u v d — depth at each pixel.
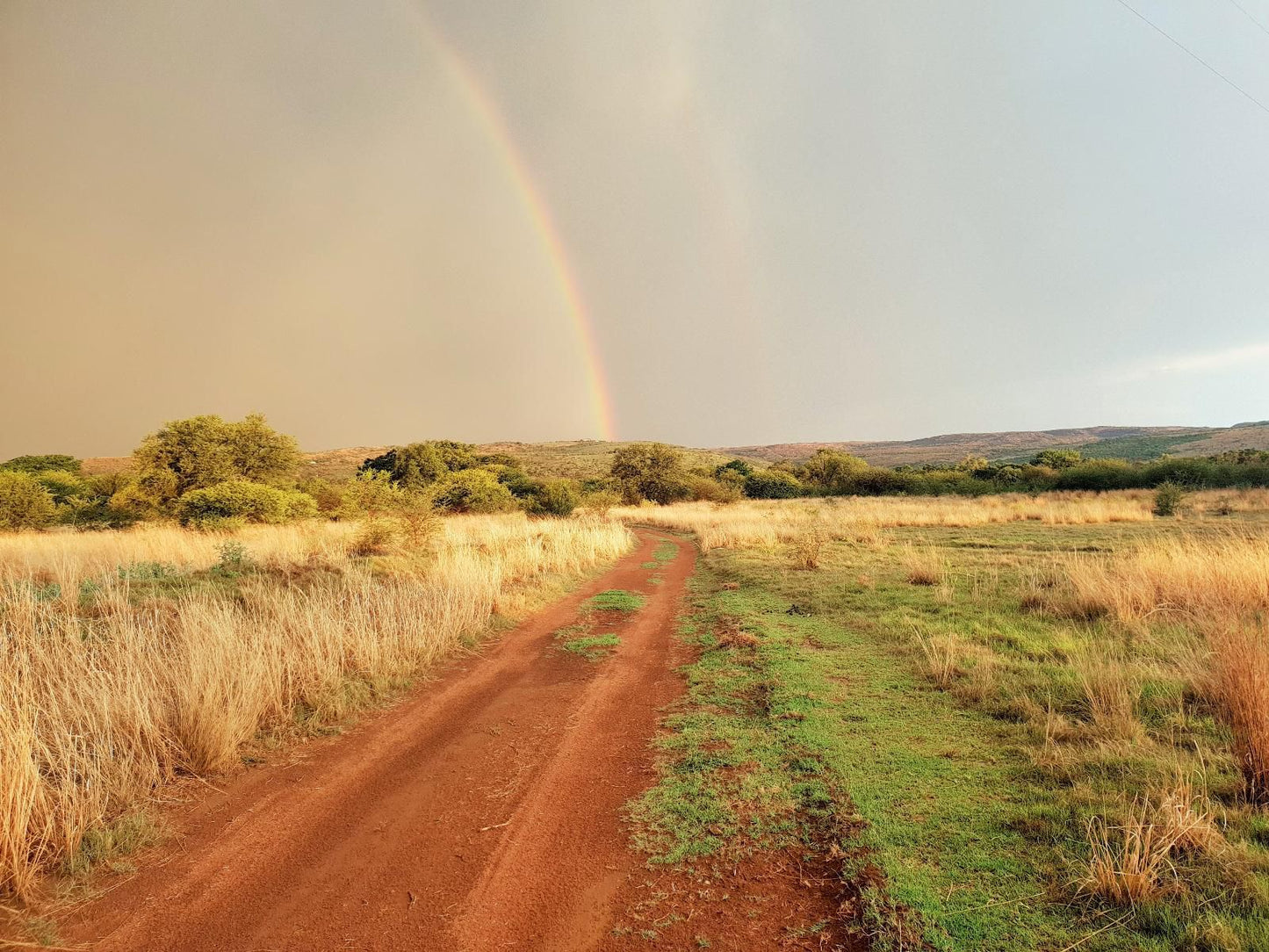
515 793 4.63
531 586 12.70
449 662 8.12
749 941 3.00
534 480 53.94
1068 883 3.11
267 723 5.87
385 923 3.22
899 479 49.91
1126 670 5.96
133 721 4.90
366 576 10.92
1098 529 20.47
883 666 6.97
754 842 3.81
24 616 6.84
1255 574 8.49
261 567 11.61
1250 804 3.65
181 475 29.12
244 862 3.80
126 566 11.67
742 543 20.41
